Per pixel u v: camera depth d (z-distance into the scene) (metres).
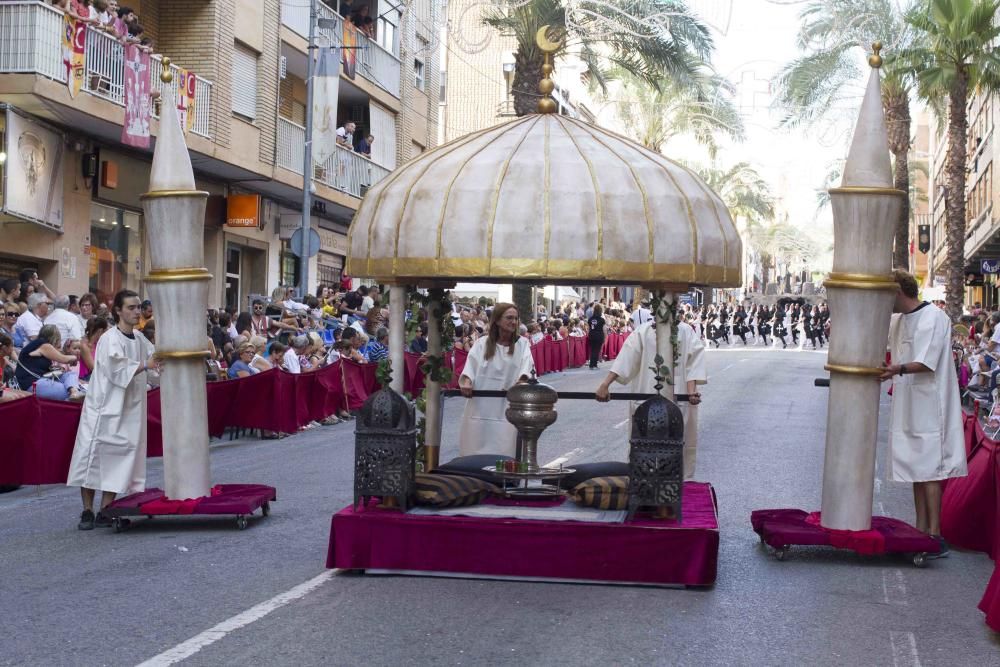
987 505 9.16
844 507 8.78
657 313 8.55
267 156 28.03
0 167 18.50
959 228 35.81
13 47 18.38
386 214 8.49
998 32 33.84
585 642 6.54
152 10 25.08
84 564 8.44
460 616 7.07
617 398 9.07
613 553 7.95
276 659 6.11
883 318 8.70
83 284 21.86
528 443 9.11
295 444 16.44
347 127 33.16
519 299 32.38
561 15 29.45
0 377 12.30
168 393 9.85
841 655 6.41
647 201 8.23
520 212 8.12
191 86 23.67
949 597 7.80
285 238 31.83
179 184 9.56
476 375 10.91
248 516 10.46
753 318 67.00
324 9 31.45
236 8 26.25
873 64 8.77
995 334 22.78
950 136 35.44
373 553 8.12
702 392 26.73
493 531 8.06
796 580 8.23
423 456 9.59
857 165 8.68
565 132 8.72
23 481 11.77
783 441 16.98
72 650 6.24
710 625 6.97
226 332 18.50
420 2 41.66
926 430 9.08
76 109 19.41
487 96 64.12
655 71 32.62
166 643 6.39
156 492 10.38
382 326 22.05
